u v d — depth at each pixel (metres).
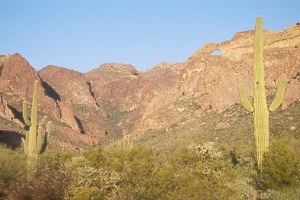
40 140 24.42
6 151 22.98
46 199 14.67
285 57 73.00
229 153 28.19
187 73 97.94
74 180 16.06
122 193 15.82
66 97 148.25
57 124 104.88
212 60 92.12
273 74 72.00
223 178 17.78
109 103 187.62
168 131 75.56
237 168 20.83
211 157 21.61
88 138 108.06
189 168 19.47
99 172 17.23
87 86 171.00
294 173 16.27
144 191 15.82
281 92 18.72
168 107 90.44
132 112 170.62
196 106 82.50
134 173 17.50
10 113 79.88
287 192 15.24
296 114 48.12
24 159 22.39
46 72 167.62
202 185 15.88
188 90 92.81
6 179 16.50
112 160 21.25
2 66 112.06
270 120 50.25
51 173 15.95
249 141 38.50
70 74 168.75
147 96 181.50
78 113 146.50
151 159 19.75
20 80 111.50
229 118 64.75
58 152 28.05
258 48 19.23
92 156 21.47
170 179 16.28
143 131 88.44
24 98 102.12
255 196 16.58
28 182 15.45
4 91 99.50
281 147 17.31
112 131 152.75
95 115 155.88
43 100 114.75
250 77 78.62
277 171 16.38
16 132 67.44
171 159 20.44
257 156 18.72
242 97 19.25
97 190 15.98
